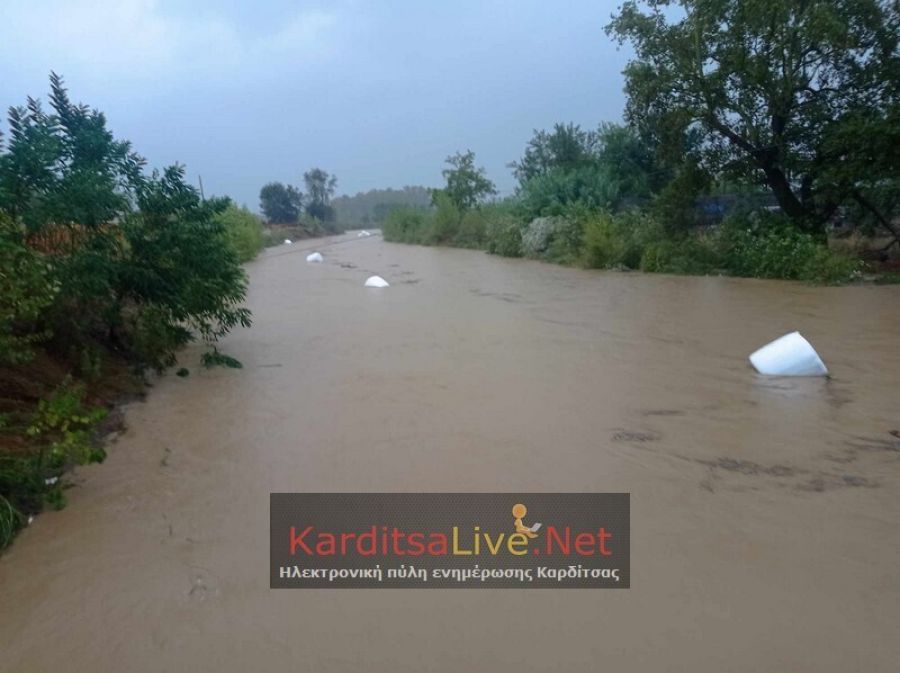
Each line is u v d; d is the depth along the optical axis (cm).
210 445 630
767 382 809
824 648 342
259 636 362
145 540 460
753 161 2025
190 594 400
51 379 705
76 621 378
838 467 559
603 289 1731
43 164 761
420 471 564
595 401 743
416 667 337
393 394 785
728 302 1434
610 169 3075
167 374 889
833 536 448
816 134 1908
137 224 879
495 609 381
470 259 2967
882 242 2231
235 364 934
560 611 377
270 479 554
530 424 672
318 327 1239
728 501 499
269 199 6238
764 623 362
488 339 1096
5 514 459
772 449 599
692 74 1969
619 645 348
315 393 797
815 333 1081
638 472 554
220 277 954
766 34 1859
